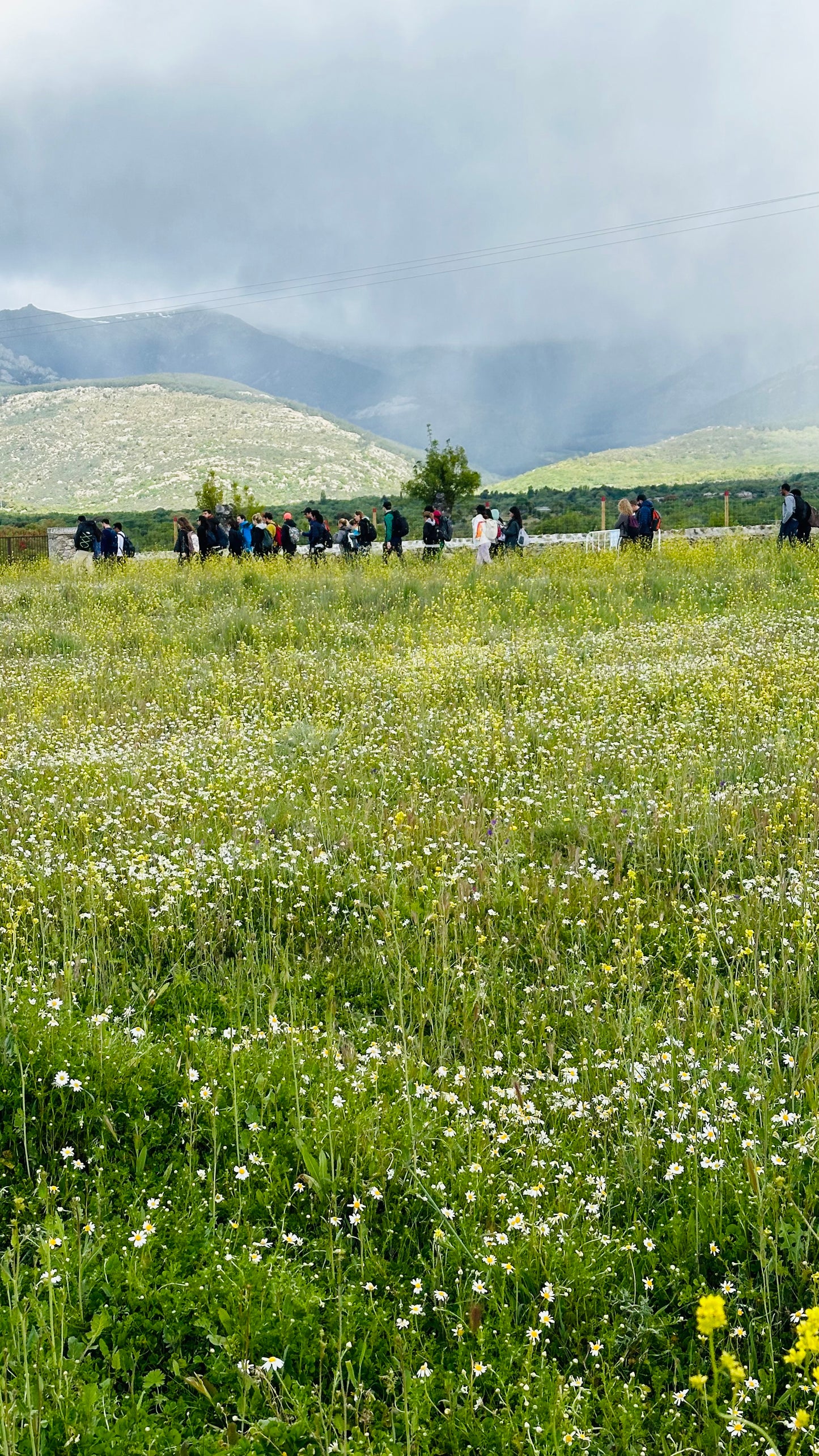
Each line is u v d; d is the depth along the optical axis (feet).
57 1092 12.65
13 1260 10.07
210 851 21.72
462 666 39.55
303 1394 8.74
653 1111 13.06
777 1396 9.25
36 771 27.94
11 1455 7.82
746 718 30.07
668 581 61.46
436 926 17.98
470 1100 13.12
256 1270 9.92
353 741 30.91
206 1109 12.55
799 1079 13.39
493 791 26.32
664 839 21.99
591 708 32.71
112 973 16.66
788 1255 10.62
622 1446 8.50
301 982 16.62
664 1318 9.98
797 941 16.92
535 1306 9.90
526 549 88.53
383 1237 10.94
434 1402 8.92
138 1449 8.13
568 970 17.19
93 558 100.27
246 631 52.39
